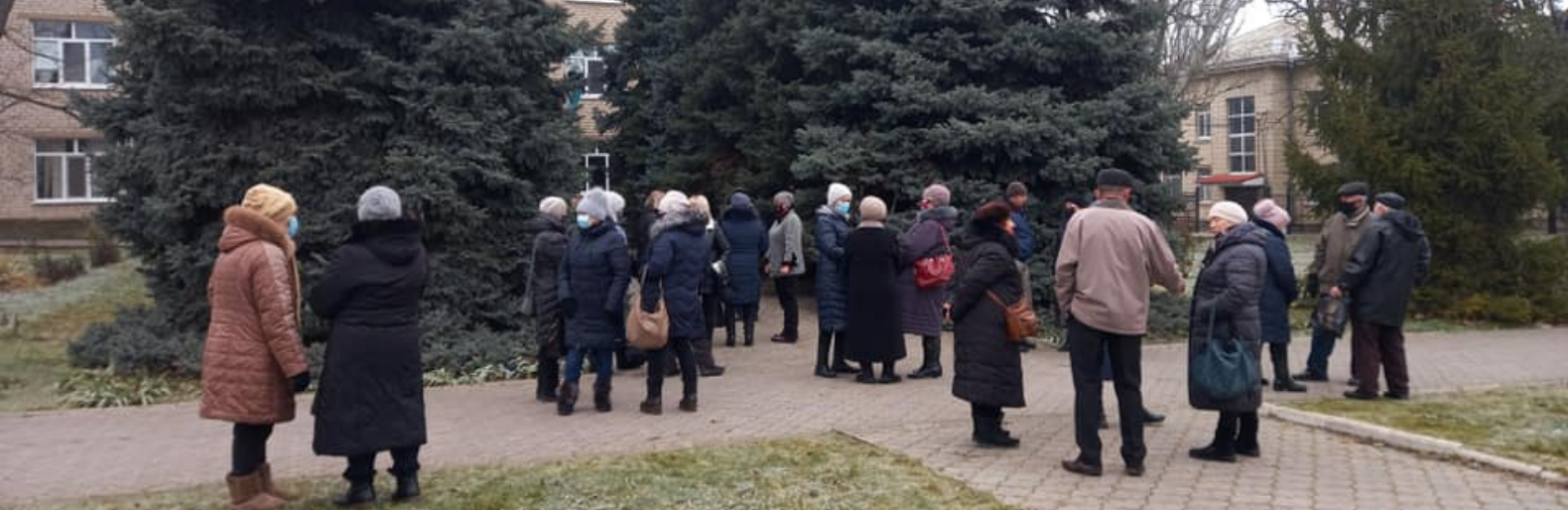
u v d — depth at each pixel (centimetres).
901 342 1036
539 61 1290
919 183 1498
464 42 1196
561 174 1309
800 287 1847
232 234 602
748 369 1138
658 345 877
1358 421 852
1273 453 764
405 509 618
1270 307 1011
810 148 1580
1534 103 1622
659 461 727
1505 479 698
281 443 802
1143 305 685
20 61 3148
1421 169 1595
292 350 596
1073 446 777
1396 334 967
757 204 1745
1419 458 754
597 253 875
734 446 773
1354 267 950
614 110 2420
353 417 597
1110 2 1619
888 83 1541
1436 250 1644
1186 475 701
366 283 601
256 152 1169
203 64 1127
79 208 3244
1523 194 1603
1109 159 1493
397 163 1159
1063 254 698
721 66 1902
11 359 1228
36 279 2105
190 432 854
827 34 1590
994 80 1579
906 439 799
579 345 889
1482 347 1357
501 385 1058
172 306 1198
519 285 1277
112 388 1011
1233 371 710
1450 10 1605
